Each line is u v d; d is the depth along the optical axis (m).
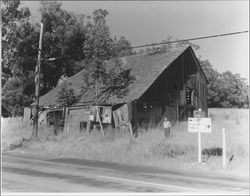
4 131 33.16
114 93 31.33
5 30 40.31
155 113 31.45
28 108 37.56
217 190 10.52
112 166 16.42
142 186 10.96
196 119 16.95
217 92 63.12
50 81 46.97
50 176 12.84
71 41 45.25
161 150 19.67
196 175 13.80
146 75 32.12
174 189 10.52
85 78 32.62
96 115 30.33
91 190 10.24
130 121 28.88
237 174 14.43
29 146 26.05
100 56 32.59
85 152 21.64
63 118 33.34
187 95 34.78
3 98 41.59
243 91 66.06
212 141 22.45
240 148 20.05
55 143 25.97
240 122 31.91
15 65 43.22
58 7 45.38
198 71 37.00
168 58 33.47
